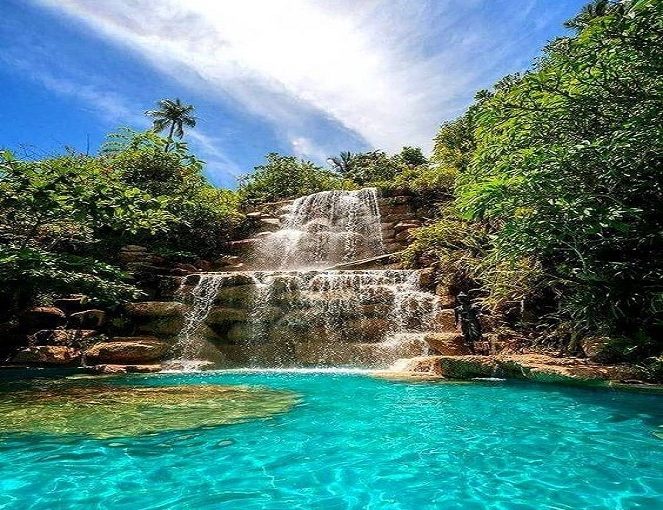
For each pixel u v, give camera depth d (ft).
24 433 17.60
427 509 11.27
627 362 31.07
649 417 20.56
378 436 17.63
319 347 43.55
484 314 42.65
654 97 26.40
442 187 73.10
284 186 98.02
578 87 29.32
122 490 12.39
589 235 31.45
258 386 29.17
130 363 40.60
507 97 31.53
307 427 18.88
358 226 73.82
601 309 32.76
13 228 41.93
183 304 47.42
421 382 30.22
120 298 45.85
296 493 12.28
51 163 32.96
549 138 31.68
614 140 26.05
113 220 34.94
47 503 11.51
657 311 29.73
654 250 30.96
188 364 40.88
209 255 68.44
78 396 25.29
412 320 43.91
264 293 47.32
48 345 41.50
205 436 17.44
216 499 11.82
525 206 30.27
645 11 24.43
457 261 46.11
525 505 11.41
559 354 35.65
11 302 44.98
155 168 67.26
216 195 73.10
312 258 69.41
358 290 46.80
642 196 30.09
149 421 19.58
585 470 13.88
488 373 31.73
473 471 13.89
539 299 40.65
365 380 31.48
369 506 11.39
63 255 37.32
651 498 11.73
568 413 21.34
